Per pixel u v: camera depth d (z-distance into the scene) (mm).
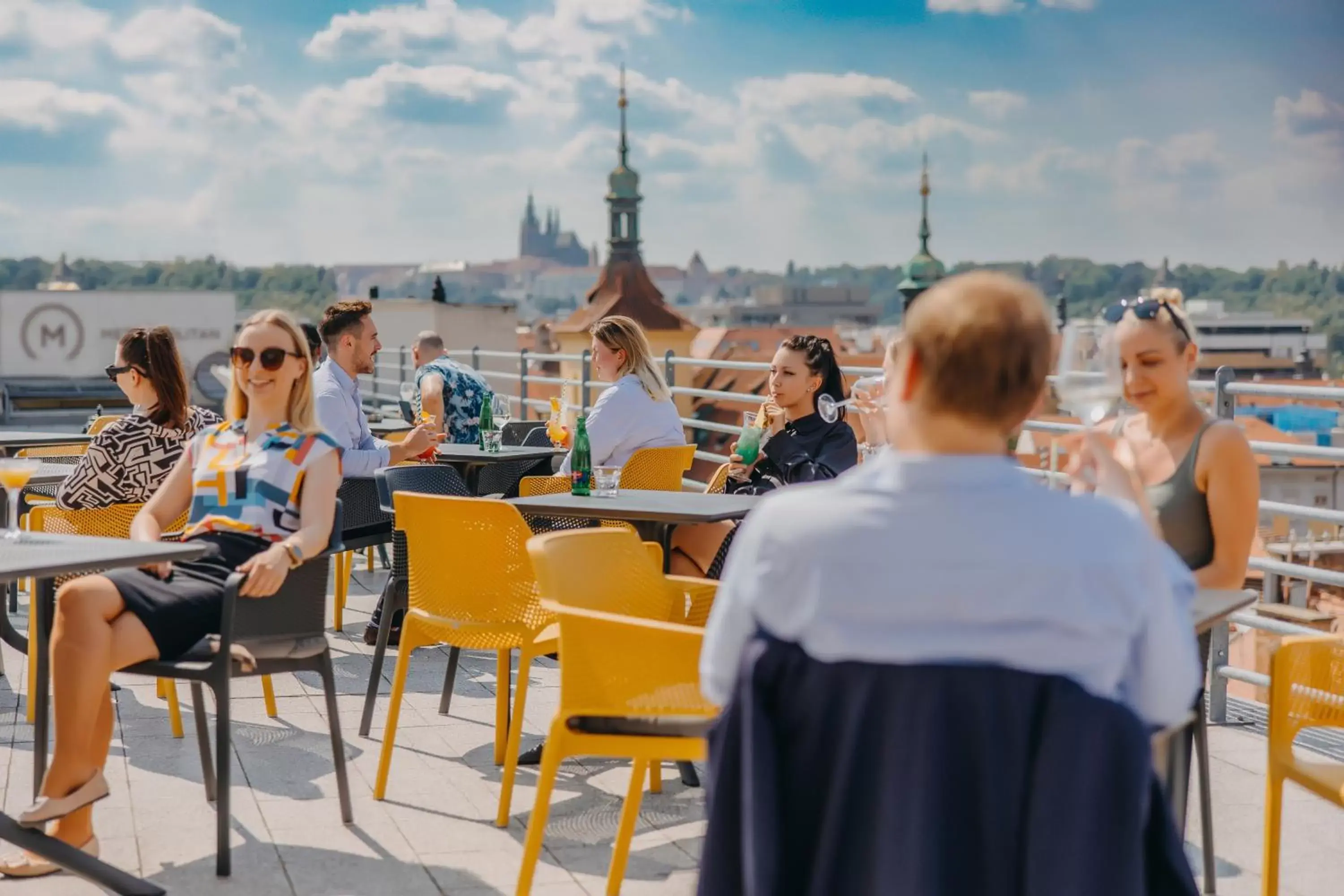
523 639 3646
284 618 3402
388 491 4598
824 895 1760
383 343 33250
